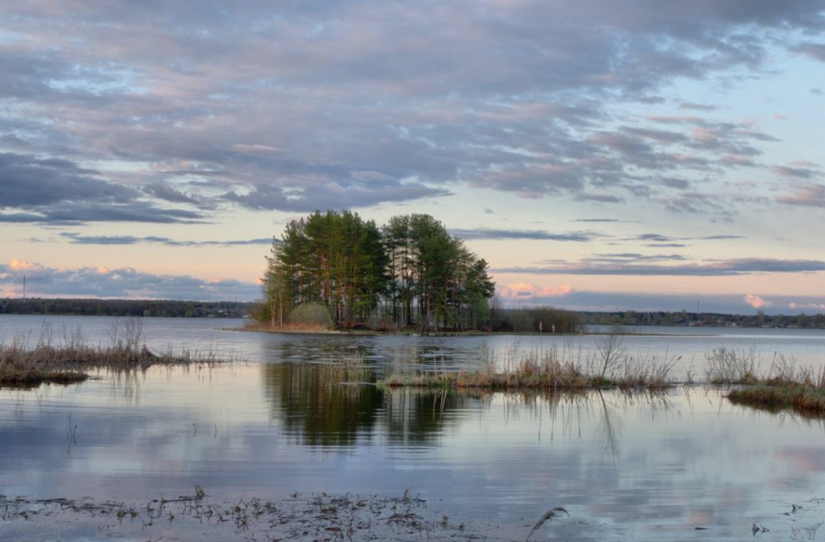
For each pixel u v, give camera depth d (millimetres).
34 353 31938
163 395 24422
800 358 55094
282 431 17969
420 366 39469
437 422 19891
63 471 13430
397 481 13141
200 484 12656
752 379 33000
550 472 14078
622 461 15266
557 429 19125
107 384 27500
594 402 25125
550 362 30984
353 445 16406
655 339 103000
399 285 101188
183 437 16891
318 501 11648
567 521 10953
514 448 16422
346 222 93062
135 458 14586
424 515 11047
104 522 10359
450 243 94812
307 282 96375
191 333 84688
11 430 17422
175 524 10312
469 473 13859
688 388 30609
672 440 17844
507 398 25859
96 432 17281
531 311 105375
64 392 24828
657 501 12156
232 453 15258
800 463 15297
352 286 92500
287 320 94938
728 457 15859
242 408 21734
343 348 56406
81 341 40875
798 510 11711
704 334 153375
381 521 10656
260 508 11180
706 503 12086
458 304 97625
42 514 10695
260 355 46500
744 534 10477
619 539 10188
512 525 10656
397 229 99312
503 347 61312
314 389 27078
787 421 21281
